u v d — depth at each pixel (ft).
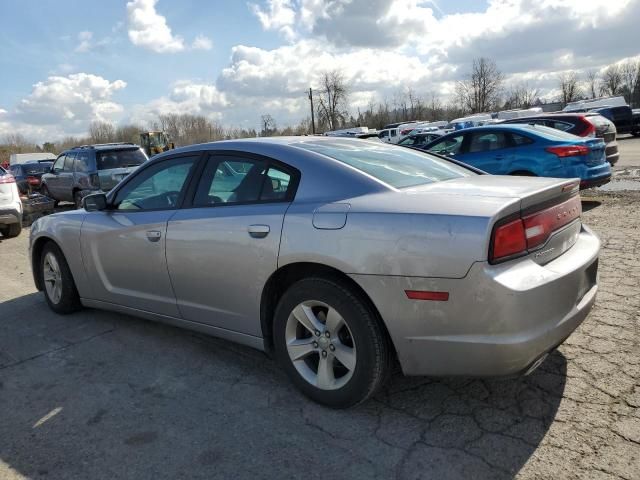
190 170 12.46
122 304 14.10
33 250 16.74
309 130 217.77
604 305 14.07
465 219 8.25
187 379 11.58
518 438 8.74
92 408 10.51
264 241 10.22
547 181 10.09
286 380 11.33
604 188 35.47
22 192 64.28
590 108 97.40
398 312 8.73
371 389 9.35
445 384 10.68
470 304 8.17
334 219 9.37
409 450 8.62
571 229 10.00
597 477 7.69
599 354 11.39
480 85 204.13
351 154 11.33
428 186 10.16
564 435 8.73
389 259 8.70
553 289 8.47
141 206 13.44
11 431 9.82
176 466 8.54
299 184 10.38
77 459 8.85
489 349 8.18
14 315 16.58
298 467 8.35
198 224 11.51
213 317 11.73
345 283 9.35
